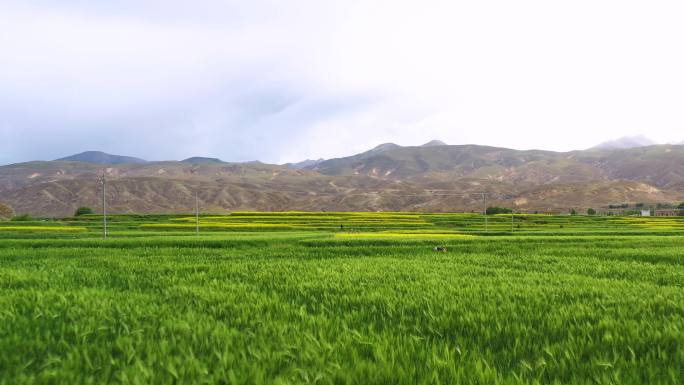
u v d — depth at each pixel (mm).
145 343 5602
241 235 37719
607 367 4910
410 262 17375
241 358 5012
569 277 13094
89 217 83625
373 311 7988
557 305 8500
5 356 5020
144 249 25062
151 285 11508
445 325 6867
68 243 27562
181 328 6340
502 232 44594
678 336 6039
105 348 5383
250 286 10805
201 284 11430
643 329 6578
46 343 5652
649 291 10375
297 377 4414
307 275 12781
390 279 12086
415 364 4949
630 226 58906
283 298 9297
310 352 5180
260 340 5766
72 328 6328
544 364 4992
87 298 8852
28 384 4266
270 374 4473
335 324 6859
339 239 30312
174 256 21094
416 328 6574
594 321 7246
